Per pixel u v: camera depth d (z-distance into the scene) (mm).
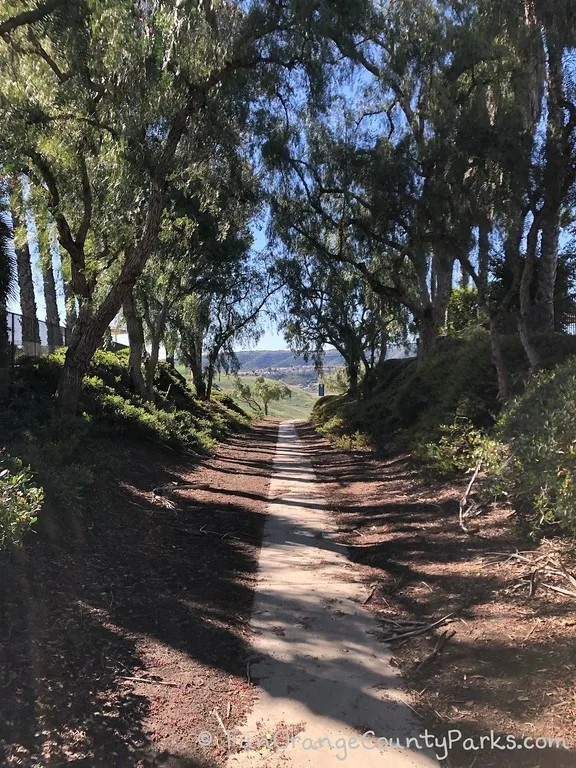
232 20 10539
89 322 11297
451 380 13969
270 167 17156
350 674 4133
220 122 11961
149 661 4168
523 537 6523
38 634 4215
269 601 5641
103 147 12125
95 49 8734
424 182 13312
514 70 11383
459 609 5109
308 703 3727
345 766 3090
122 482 9508
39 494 4949
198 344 30156
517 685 3729
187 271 18984
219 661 4285
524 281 10633
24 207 13352
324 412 41844
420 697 3797
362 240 19203
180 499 10117
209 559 6902
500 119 10383
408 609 5375
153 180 11344
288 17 10664
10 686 3512
